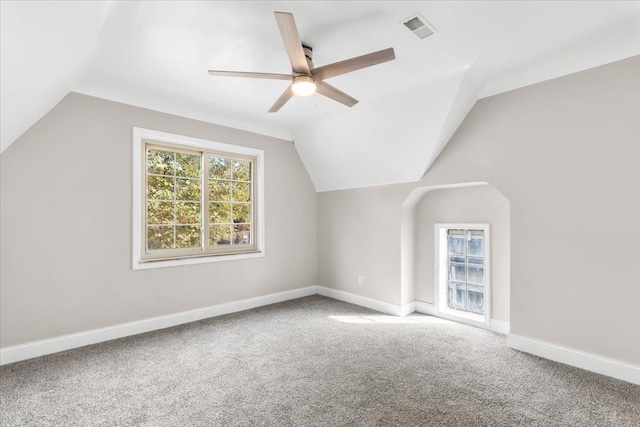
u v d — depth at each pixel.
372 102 3.12
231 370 2.27
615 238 2.16
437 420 1.70
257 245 4.01
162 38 2.08
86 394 1.95
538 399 1.89
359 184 4.05
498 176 2.74
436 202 3.62
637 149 2.08
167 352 2.57
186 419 1.71
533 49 2.23
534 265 2.52
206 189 3.58
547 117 2.46
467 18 1.90
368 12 1.84
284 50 2.26
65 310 2.62
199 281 3.44
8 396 1.92
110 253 2.85
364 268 4.00
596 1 1.74
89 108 2.75
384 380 2.12
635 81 2.09
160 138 3.17
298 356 2.50
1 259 2.36
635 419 1.71
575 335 2.32
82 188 2.71
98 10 1.63
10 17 1.28
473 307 3.38
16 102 1.96
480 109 2.86
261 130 3.99
